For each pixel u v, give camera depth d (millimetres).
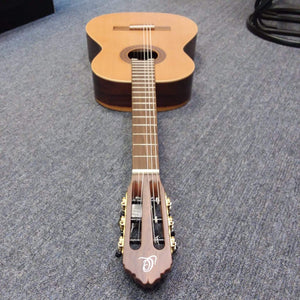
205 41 1453
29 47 1360
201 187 809
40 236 693
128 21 1260
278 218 748
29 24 1545
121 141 930
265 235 712
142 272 469
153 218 569
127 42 1107
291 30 1530
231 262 661
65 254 664
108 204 761
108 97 992
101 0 1815
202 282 626
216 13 1715
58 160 865
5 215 732
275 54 1382
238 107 1069
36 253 664
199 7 1770
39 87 1128
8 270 635
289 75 1244
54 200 767
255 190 809
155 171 633
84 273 635
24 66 1235
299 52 1401
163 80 933
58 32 1486
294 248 691
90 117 1008
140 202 576
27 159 865
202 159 883
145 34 1164
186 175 836
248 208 766
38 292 605
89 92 1116
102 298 599
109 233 702
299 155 909
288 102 1102
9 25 1471
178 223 726
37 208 748
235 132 974
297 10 1617
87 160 869
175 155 891
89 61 1277
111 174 834
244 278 637
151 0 1827
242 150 916
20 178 815
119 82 930
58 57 1303
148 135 731
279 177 844
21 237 690
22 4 1475
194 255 669
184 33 1183
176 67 991
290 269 654
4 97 1072
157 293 607
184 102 1046
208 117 1022
